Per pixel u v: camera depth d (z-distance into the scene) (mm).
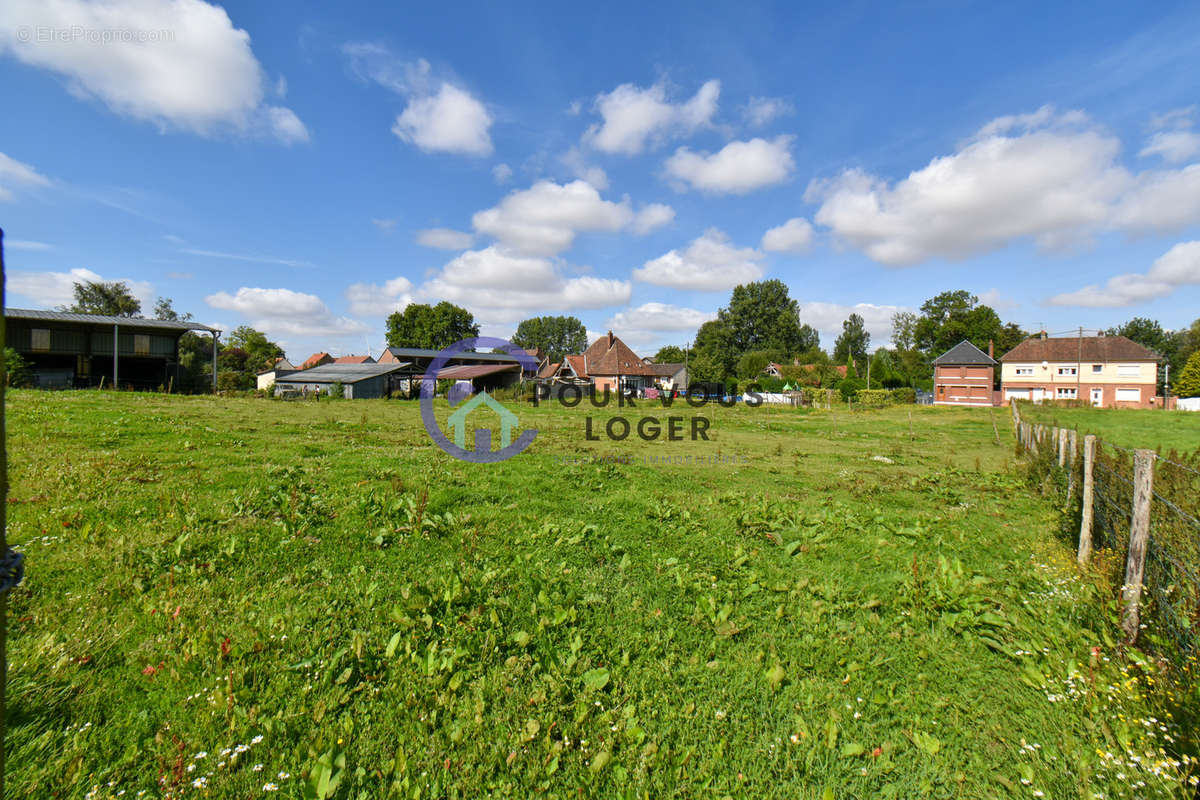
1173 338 72125
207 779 2543
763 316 80812
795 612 4531
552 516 6844
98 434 9578
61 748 2656
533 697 3266
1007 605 4684
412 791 2574
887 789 2746
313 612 4035
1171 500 4930
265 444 10453
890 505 8562
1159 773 2633
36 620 3623
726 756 2947
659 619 4324
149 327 31141
